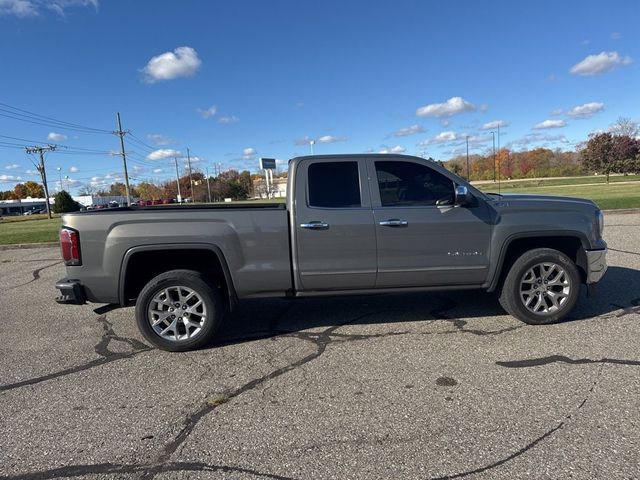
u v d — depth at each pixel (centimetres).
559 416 305
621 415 303
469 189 483
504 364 391
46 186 5438
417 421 308
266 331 507
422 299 607
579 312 521
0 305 702
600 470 250
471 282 486
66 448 294
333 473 258
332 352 437
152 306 454
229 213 454
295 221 457
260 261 459
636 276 675
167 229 447
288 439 294
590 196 2361
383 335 477
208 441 296
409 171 480
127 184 6531
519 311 482
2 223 4388
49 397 369
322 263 462
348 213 462
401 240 466
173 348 454
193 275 452
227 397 356
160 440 299
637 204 1698
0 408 352
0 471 271
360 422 311
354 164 475
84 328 557
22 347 495
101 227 443
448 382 363
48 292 788
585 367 377
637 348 411
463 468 257
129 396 365
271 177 11131
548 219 480
